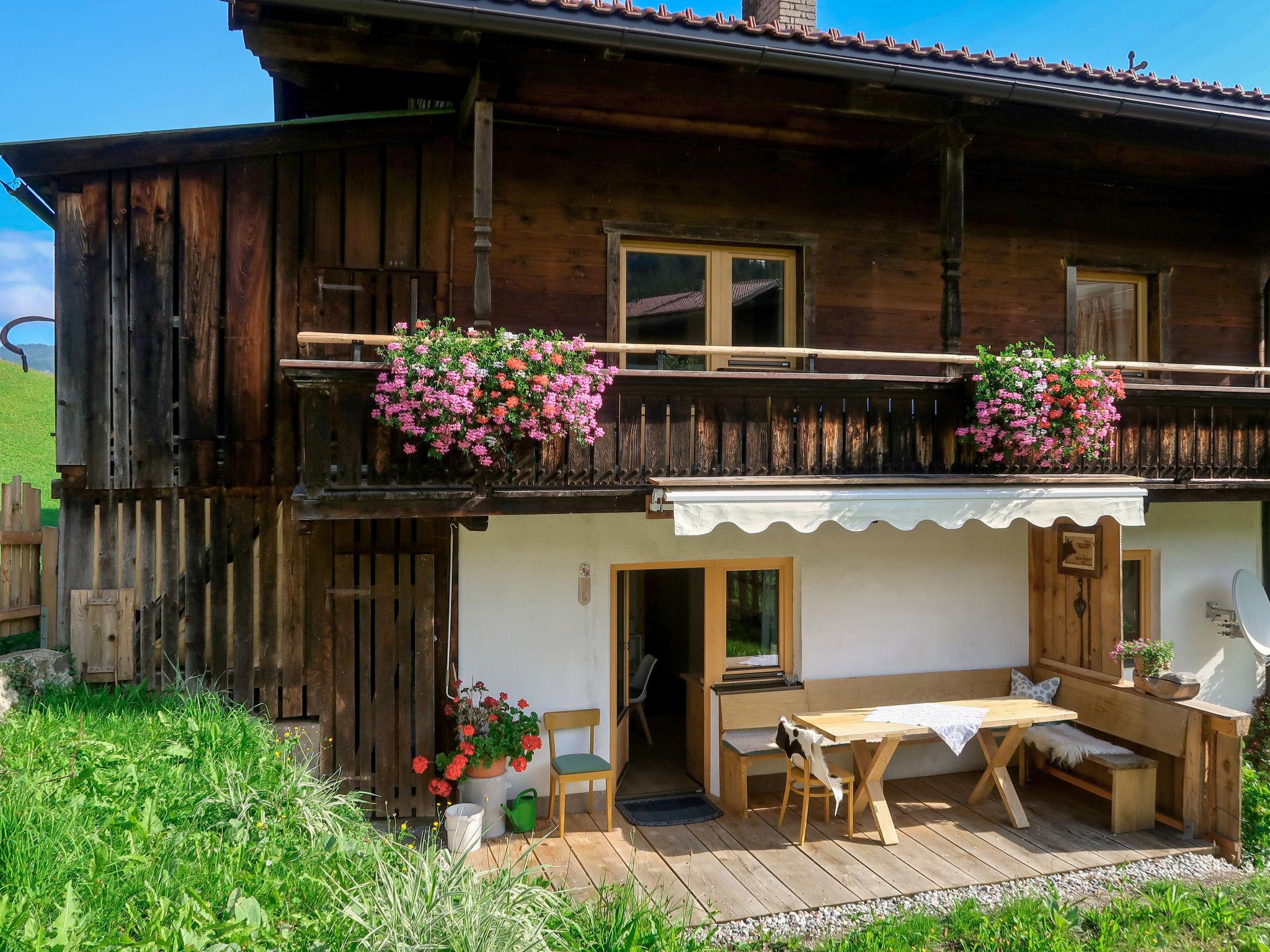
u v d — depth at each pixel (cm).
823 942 569
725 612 852
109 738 524
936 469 728
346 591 723
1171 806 769
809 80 675
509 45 609
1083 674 859
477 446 590
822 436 699
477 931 375
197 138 691
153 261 694
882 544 888
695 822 766
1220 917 600
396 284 742
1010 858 695
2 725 528
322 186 727
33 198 711
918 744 875
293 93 821
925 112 704
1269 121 727
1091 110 697
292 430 714
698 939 526
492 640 773
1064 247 929
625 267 822
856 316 870
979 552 920
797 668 866
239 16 568
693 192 824
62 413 680
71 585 683
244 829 439
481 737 721
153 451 693
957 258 724
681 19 600
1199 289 975
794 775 756
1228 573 991
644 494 653
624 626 875
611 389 648
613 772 768
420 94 726
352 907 375
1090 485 743
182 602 700
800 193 853
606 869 666
